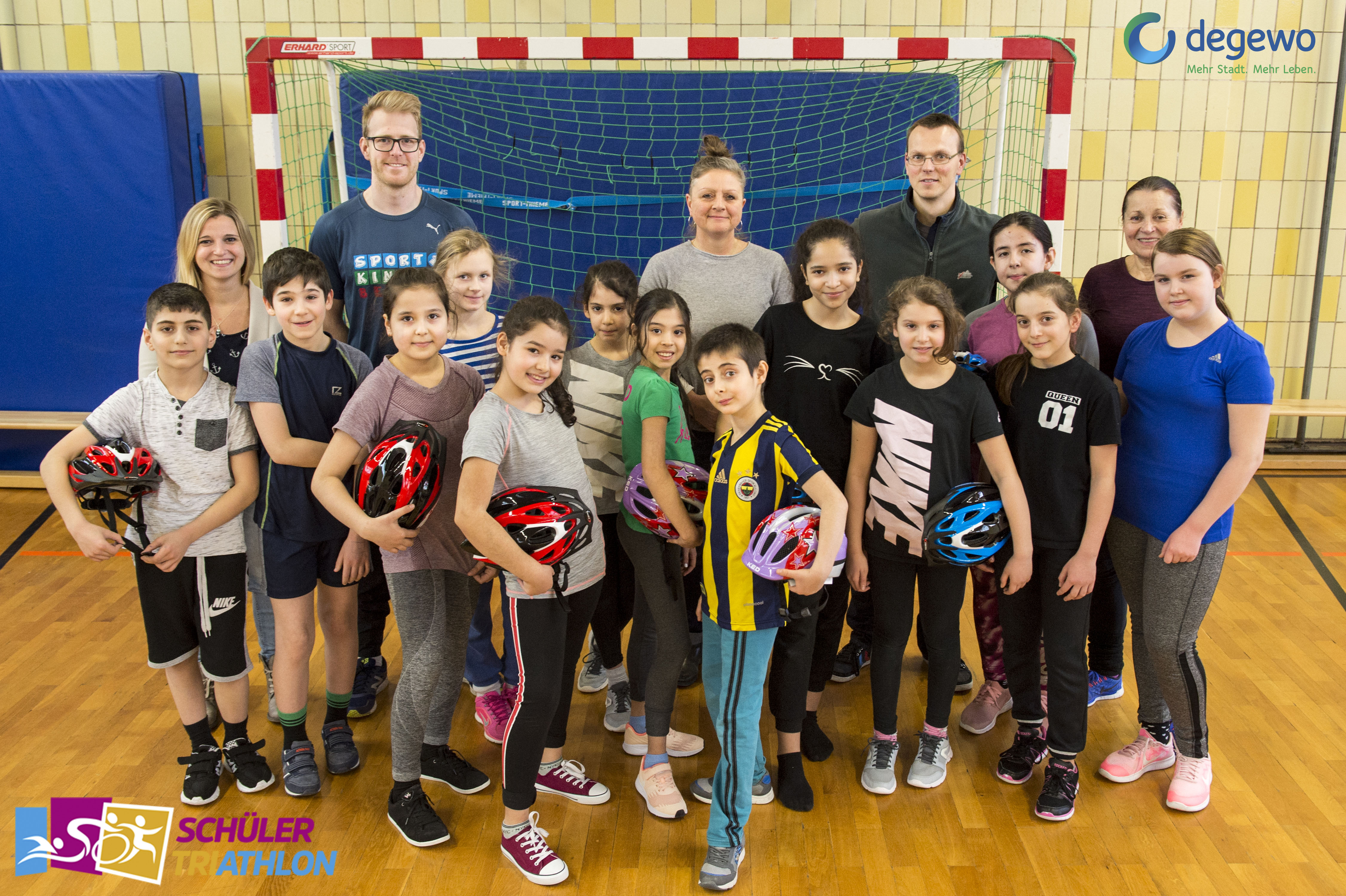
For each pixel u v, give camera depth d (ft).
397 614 7.20
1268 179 15.93
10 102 14.01
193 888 6.75
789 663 7.47
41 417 14.66
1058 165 12.14
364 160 15.29
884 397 7.31
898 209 9.85
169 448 7.25
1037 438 7.27
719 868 6.72
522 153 15.43
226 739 7.95
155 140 14.16
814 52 11.67
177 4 15.28
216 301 8.42
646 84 15.17
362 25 15.39
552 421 6.78
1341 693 9.37
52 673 9.80
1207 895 6.64
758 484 6.53
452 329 7.95
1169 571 7.18
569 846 7.25
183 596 7.41
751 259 8.70
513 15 15.37
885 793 7.80
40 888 6.72
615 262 7.66
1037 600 7.64
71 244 14.53
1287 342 16.57
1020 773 7.97
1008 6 15.34
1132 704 9.25
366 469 6.67
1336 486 15.44
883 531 7.47
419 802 7.33
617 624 8.56
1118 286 9.05
